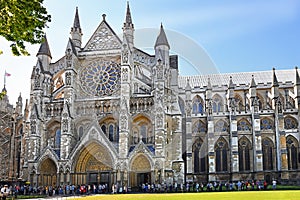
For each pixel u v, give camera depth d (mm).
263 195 44906
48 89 81375
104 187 69500
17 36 23688
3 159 98500
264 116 96188
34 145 76250
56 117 78938
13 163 98250
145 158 71688
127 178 70250
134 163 71812
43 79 80938
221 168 95125
